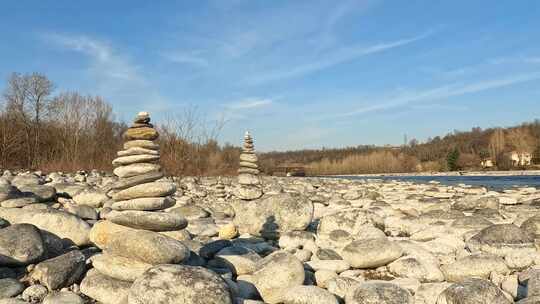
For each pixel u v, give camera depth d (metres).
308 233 8.52
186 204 12.95
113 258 5.47
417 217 10.73
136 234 5.41
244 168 16.64
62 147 29.59
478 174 51.81
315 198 15.14
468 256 6.42
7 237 5.97
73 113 30.98
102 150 29.81
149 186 5.74
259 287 5.80
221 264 6.32
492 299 4.87
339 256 7.30
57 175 19.72
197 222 9.96
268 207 9.33
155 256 5.24
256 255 6.65
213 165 27.44
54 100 31.47
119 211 5.84
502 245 6.79
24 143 29.80
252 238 8.80
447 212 11.00
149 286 4.55
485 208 12.38
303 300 5.17
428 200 15.48
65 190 12.72
